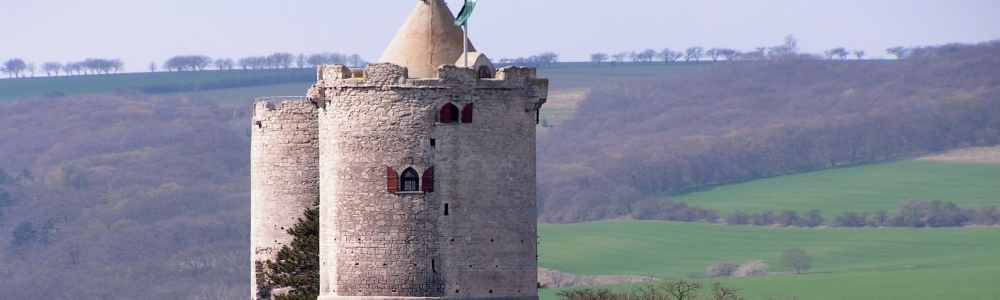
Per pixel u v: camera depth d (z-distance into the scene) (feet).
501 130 560.61
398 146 555.69
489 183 558.97
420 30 570.87
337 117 563.07
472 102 557.74
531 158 566.36
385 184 556.92
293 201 646.74
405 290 557.33
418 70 565.12
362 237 558.97
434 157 555.69
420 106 555.69
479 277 558.56
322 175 573.33
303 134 646.74
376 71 556.92
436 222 556.51
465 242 557.33
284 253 644.69
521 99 562.66
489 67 565.53
